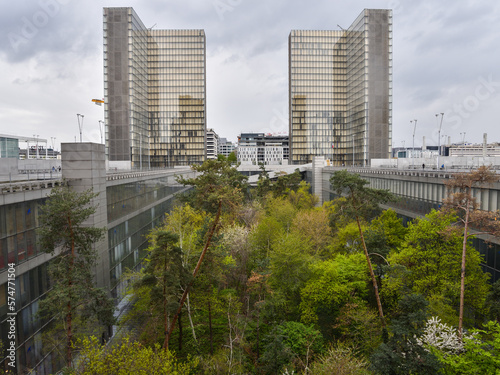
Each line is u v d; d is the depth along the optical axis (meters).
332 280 30.53
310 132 180.88
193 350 27.92
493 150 109.38
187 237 34.78
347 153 176.38
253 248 39.88
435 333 22.69
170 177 69.62
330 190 82.38
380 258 31.95
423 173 41.62
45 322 24.64
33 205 23.44
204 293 27.95
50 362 24.94
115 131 140.50
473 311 28.72
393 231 37.88
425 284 27.03
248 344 27.19
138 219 46.03
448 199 25.97
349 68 171.50
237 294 34.75
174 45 168.12
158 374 16.25
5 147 59.81
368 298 34.53
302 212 51.03
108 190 34.44
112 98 140.50
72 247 20.62
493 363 17.23
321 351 26.02
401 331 18.12
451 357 18.94
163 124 168.75
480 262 29.39
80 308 23.38
